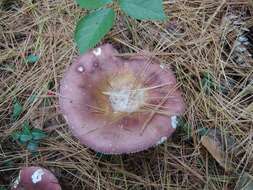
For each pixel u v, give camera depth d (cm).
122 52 30
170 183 27
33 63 31
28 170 25
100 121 25
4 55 31
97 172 27
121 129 25
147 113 25
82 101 26
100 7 28
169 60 30
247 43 31
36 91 29
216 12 31
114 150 24
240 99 29
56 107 29
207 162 27
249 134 28
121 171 27
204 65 30
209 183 27
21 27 32
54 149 28
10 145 28
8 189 27
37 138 28
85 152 28
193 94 29
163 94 26
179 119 28
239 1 32
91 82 26
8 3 33
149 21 31
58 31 31
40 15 32
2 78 30
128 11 26
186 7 32
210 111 28
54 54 31
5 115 29
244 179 26
